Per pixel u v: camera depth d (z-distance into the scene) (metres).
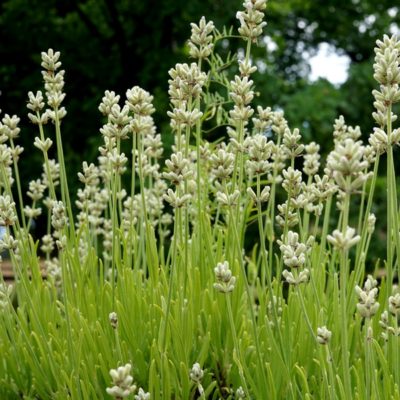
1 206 1.94
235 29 10.12
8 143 6.27
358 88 10.95
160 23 10.48
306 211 2.37
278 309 2.13
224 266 1.73
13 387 2.16
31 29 10.59
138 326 2.10
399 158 11.06
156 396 1.87
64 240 2.04
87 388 1.88
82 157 9.43
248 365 2.06
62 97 2.18
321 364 1.70
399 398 1.70
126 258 2.23
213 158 1.82
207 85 2.94
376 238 9.16
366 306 1.53
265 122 2.47
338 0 13.28
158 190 2.99
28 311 2.28
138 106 2.04
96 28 10.86
